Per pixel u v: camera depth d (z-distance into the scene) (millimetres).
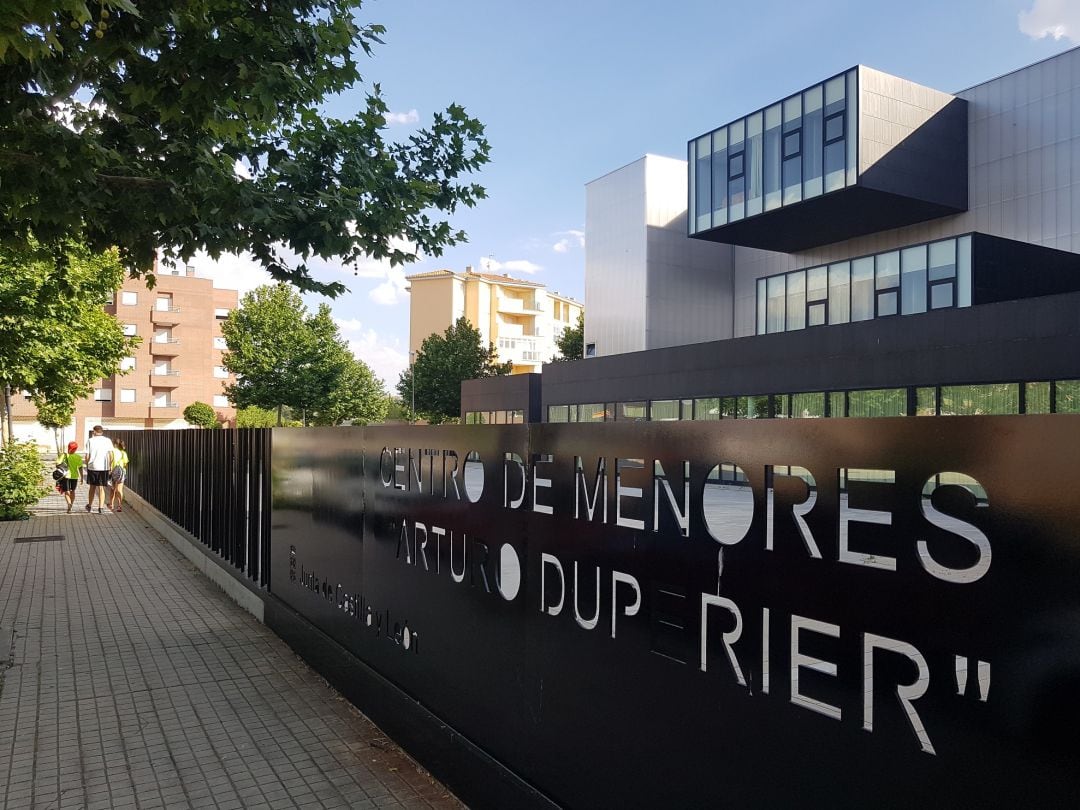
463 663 3555
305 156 6441
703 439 2217
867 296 27578
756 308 32031
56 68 4531
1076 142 26500
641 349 39125
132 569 9430
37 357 14891
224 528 8234
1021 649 1430
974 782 1499
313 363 45906
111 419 65562
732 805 2072
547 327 94438
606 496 2625
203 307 69438
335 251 6320
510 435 3248
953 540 1558
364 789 3623
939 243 25266
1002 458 1478
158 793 3574
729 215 31641
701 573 2201
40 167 4680
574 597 2789
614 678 2564
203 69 4414
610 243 41125
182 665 5523
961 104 28891
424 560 3961
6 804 3471
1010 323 20406
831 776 1798
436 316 86938
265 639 6211
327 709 4672
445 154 7188
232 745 4121
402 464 4266
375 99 6695
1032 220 27516
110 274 16266
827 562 1822
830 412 25391
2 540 12039
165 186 5324
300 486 5938
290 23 4801
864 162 26766
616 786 2543
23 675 5285
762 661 1994
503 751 3225
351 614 4898
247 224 5805
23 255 6500
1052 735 1375
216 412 67938
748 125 30828
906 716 1632
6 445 15516
